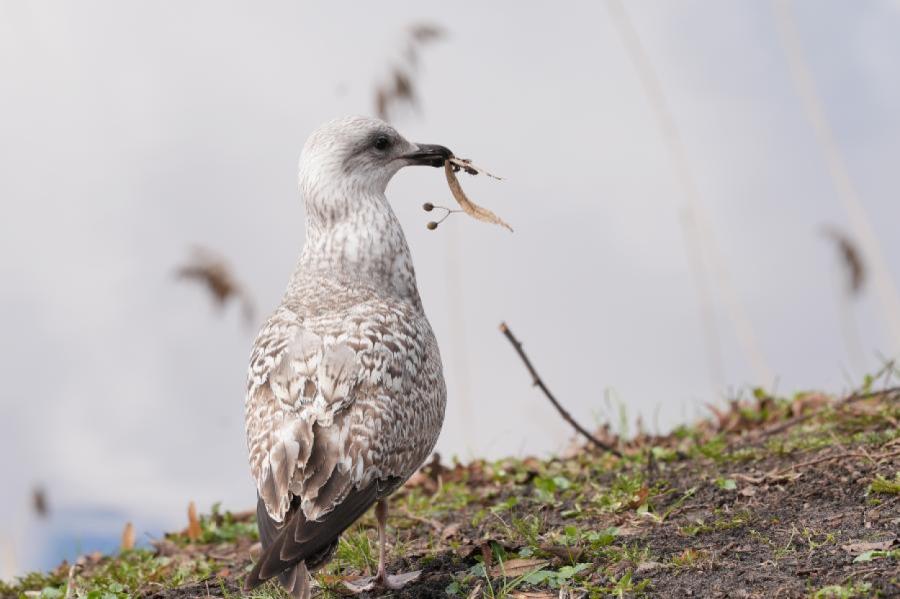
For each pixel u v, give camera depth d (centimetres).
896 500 1067
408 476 973
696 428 1620
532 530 1130
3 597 1330
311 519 862
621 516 1166
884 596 848
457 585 1004
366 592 1032
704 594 907
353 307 1004
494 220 1174
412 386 970
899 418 1353
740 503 1151
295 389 927
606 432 1605
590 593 948
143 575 1234
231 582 1152
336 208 1079
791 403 1628
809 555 961
